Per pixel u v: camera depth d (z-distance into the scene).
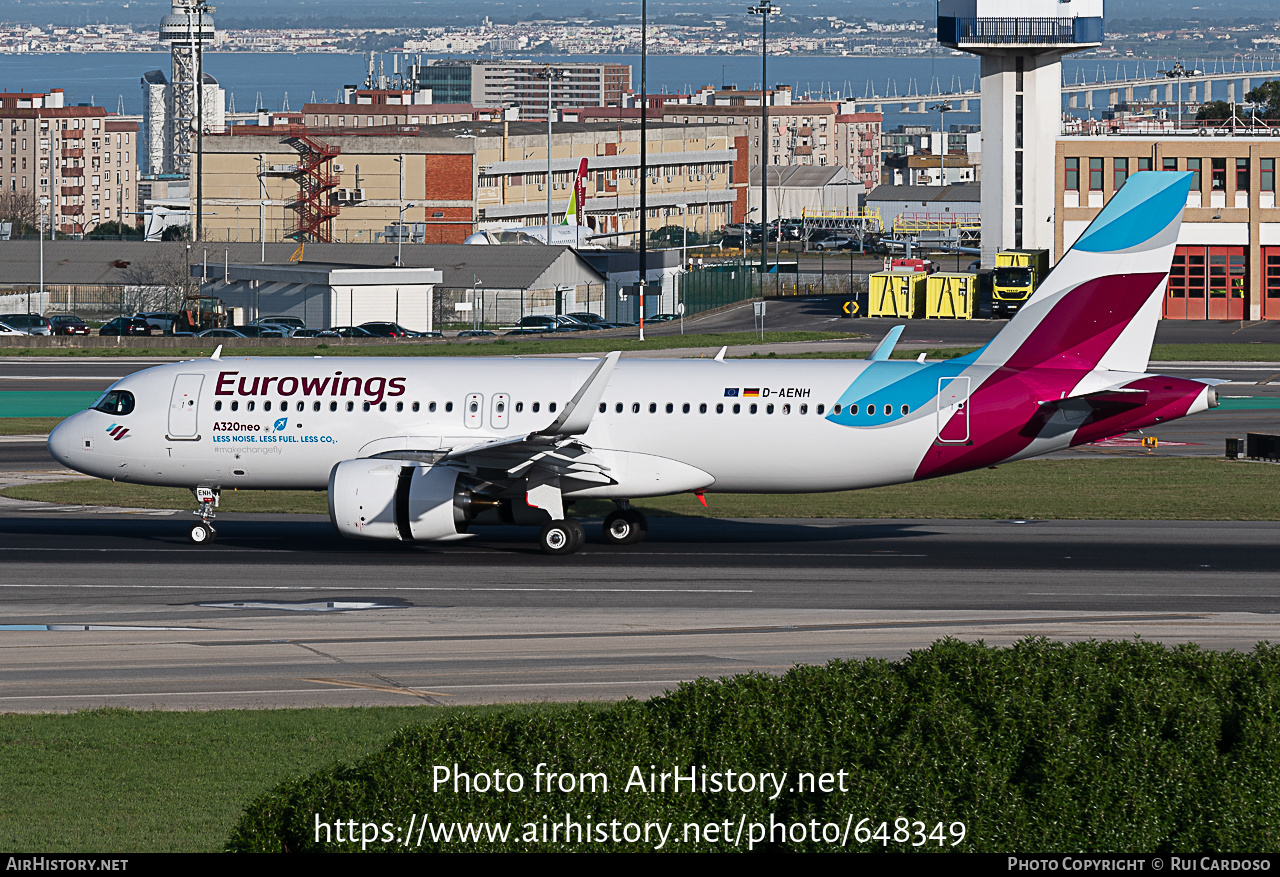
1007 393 152.75
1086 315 153.62
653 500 194.62
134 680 103.75
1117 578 141.12
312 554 154.12
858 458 155.38
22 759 83.50
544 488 153.62
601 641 115.38
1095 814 61.28
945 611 126.31
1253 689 68.75
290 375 161.88
